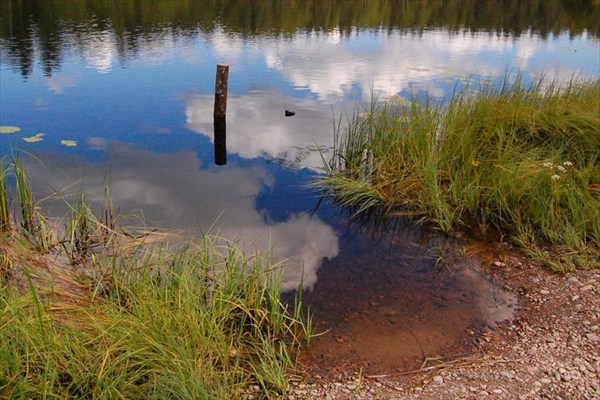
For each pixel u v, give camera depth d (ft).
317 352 12.68
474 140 21.66
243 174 23.75
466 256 17.30
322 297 14.90
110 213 19.06
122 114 31.83
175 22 77.56
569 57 53.72
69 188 21.42
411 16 102.58
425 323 13.88
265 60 50.49
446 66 46.65
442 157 21.62
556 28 84.23
